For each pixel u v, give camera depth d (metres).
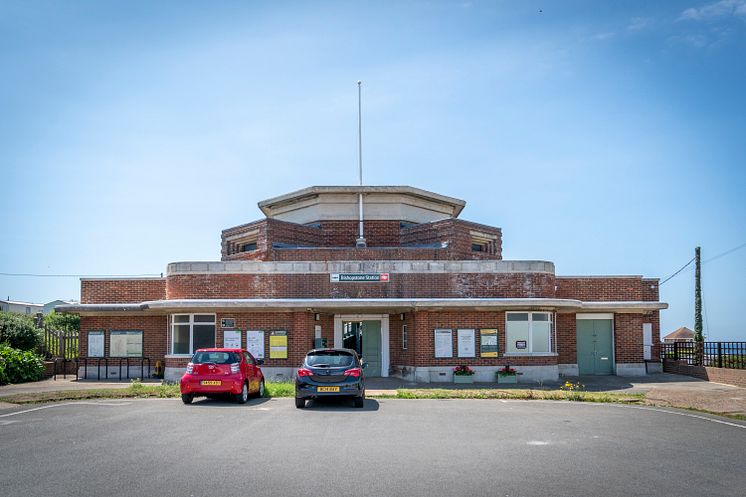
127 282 27.66
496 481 8.79
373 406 17.44
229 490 8.25
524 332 25.44
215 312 25.17
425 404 17.97
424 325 25.03
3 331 28.73
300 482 8.68
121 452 10.62
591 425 13.92
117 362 27.09
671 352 30.50
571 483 8.70
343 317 26.41
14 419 14.47
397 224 30.67
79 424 13.72
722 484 8.69
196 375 17.91
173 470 9.33
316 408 16.89
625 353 28.31
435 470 9.43
